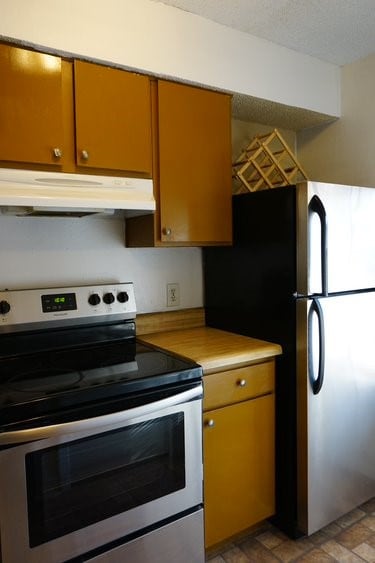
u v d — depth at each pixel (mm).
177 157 1877
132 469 1430
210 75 1940
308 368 1795
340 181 2512
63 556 1312
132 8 1721
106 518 1384
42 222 1881
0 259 1791
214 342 1950
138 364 1604
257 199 1971
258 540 1921
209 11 1865
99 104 1658
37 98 1525
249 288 2051
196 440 1564
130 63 1719
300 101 2281
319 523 1896
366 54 2307
